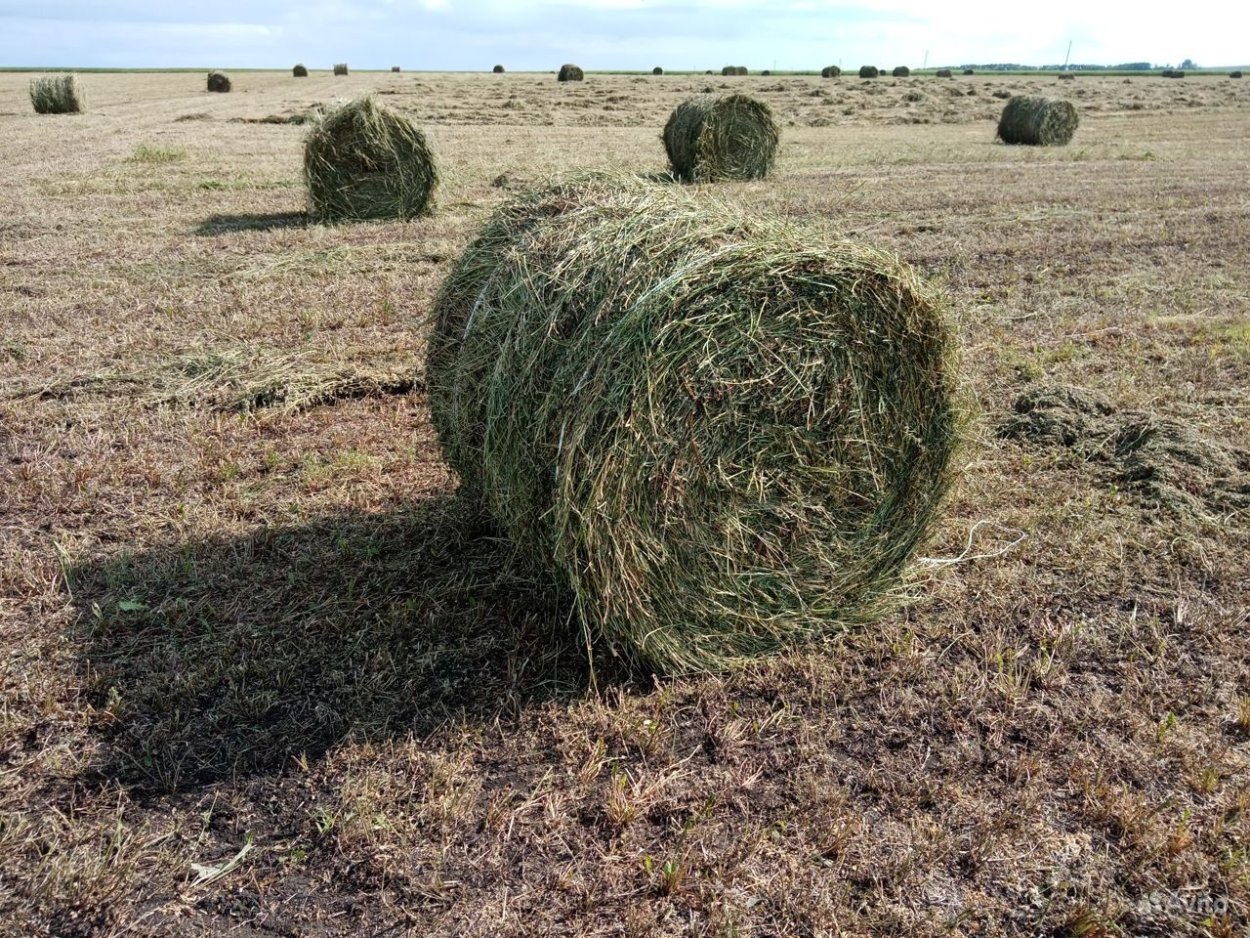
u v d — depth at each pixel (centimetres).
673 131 1507
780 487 371
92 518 480
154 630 391
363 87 4094
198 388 634
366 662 372
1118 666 379
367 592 419
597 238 362
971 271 951
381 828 295
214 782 315
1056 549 461
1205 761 328
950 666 382
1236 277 943
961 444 408
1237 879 281
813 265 352
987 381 660
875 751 335
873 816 306
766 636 388
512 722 346
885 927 266
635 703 358
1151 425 570
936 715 354
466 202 1306
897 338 375
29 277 888
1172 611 414
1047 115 2044
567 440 335
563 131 2255
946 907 273
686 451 348
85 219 1147
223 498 500
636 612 355
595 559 341
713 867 285
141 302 816
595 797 313
